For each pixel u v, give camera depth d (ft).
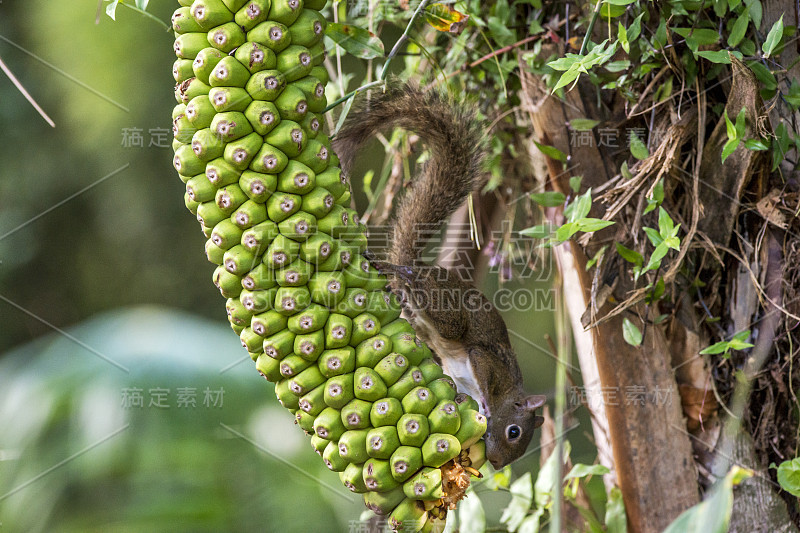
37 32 21.18
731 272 9.73
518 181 12.53
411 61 12.42
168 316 13.16
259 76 6.70
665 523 9.68
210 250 7.02
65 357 12.34
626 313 9.65
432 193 11.87
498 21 10.59
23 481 11.25
